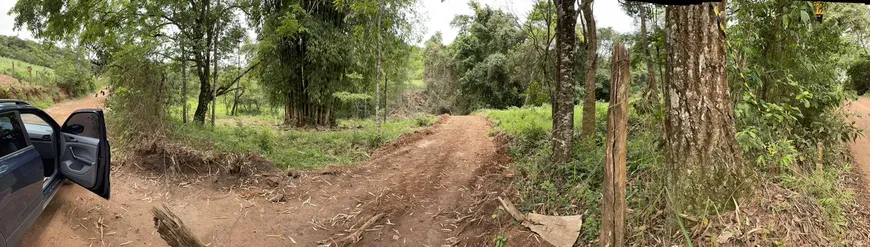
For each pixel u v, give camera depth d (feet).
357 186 22.80
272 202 19.60
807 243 10.50
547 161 21.90
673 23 11.55
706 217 11.14
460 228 17.22
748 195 11.45
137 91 23.47
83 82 84.12
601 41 54.44
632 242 11.85
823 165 16.39
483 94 108.37
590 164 18.89
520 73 77.10
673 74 11.67
